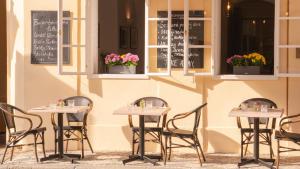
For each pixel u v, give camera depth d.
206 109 10.12
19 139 9.27
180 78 10.16
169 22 9.93
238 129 10.05
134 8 10.53
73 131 10.06
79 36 10.30
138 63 10.45
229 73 10.30
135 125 10.23
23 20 10.32
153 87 10.22
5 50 12.34
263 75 9.99
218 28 10.15
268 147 10.05
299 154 9.95
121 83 10.27
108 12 10.54
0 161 9.35
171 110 10.18
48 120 10.34
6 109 9.21
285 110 9.98
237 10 10.52
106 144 10.30
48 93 10.34
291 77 9.93
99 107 10.31
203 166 8.94
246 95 10.05
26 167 8.89
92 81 10.30
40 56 10.30
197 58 10.14
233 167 8.87
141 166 8.91
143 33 10.51
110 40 10.58
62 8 10.13
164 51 10.23
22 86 10.37
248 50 10.54
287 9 9.92
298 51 9.88
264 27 10.52
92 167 8.88
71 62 10.32
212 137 10.11
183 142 10.14
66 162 9.24
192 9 10.12
